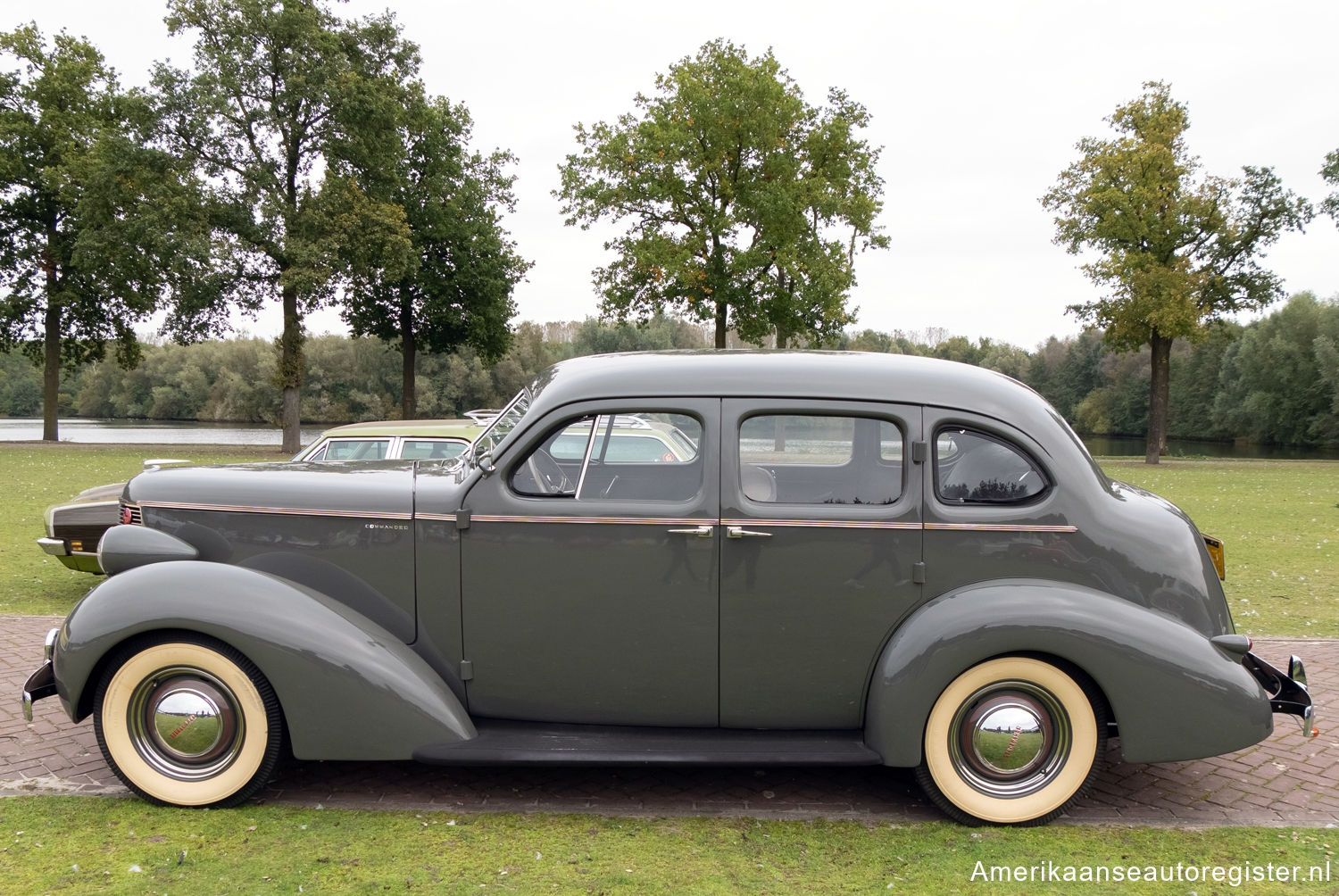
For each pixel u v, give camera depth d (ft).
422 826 10.50
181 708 10.69
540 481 11.27
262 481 11.81
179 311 86.94
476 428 24.64
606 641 11.07
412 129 96.73
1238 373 197.88
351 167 88.89
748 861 9.79
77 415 226.58
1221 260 97.14
